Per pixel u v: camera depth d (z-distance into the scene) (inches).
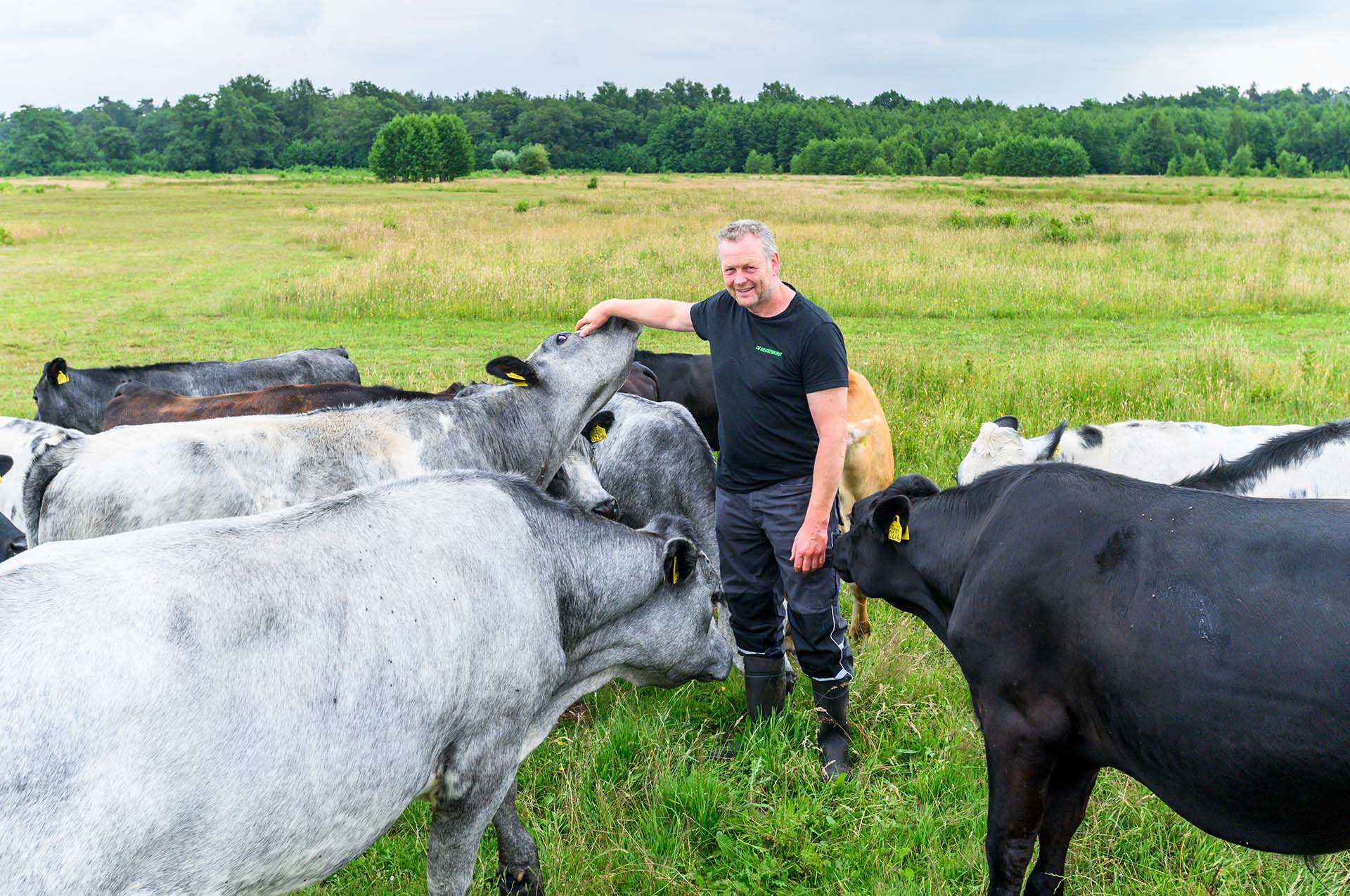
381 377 470.6
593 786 176.4
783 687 195.0
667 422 224.5
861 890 148.1
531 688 130.0
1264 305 684.1
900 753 183.2
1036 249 952.9
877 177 4539.9
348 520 118.3
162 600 99.9
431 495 127.0
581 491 211.0
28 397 440.1
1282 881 145.8
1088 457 228.5
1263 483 192.5
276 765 101.8
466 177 4202.8
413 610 115.0
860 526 155.9
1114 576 114.7
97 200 2146.9
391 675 111.4
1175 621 108.3
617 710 194.7
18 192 2588.6
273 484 175.2
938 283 739.4
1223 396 383.6
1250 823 110.2
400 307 661.3
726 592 187.0
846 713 184.4
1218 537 110.2
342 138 6230.3
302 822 105.3
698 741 189.5
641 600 147.1
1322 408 382.9
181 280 824.3
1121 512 118.0
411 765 115.0
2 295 733.9
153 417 252.1
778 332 164.2
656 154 6392.7
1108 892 147.9
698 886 152.0
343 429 182.5
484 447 193.3
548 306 657.6
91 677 92.7
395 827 163.5
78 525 168.2
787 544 174.9
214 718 98.0
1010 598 123.4
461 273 761.0
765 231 159.8
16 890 87.2
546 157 5039.4
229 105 5871.1
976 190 2479.1
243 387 354.0
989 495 136.8
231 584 104.7
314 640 106.7
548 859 156.1
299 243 1150.3
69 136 5949.8
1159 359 501.0
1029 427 367.9
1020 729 125.5
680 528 157.3
